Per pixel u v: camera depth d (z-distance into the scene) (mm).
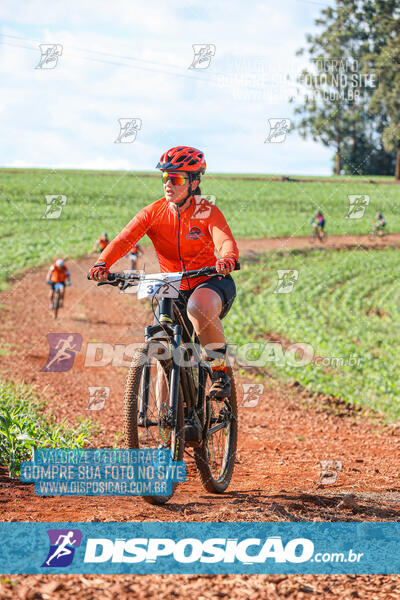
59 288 26906
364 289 36844
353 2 41438
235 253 6477
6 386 11953
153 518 5836
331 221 62750
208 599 4156
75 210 60031
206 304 6395
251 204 69125
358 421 14820
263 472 8797
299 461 9773
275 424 13797
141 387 6316
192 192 6734
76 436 9477
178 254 6938
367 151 45500
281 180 86188
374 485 7949
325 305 32156
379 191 78188
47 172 86562
